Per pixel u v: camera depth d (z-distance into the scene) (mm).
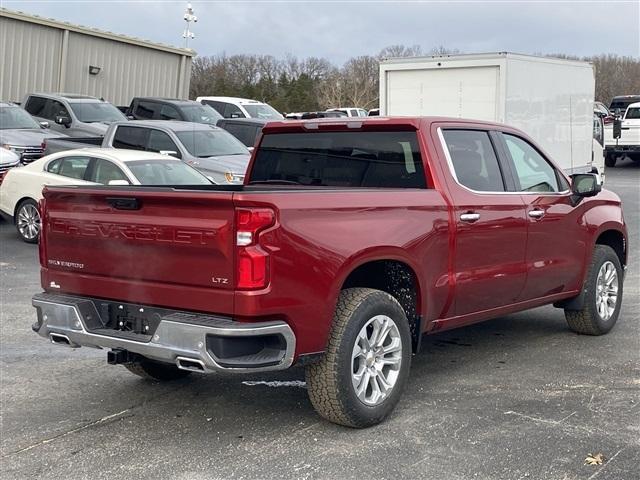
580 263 6941
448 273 5566
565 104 16188
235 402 5547
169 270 4570
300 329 4527
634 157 30859
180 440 4840
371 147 5914
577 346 6965
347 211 4816
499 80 14305
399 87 15500
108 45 23516
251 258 4297
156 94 25516
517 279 6203
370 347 4953
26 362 6520
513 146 6457
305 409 5383
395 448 4648
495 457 4504
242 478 4273
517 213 6145
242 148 15094
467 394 5637
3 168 13820
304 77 63688
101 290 4922
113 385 5949
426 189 5543
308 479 4246
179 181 11695
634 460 4453
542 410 5281
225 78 65812
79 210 4980
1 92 20641
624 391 5676
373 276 5465
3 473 4375
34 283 9695
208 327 4312
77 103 19031
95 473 4367
